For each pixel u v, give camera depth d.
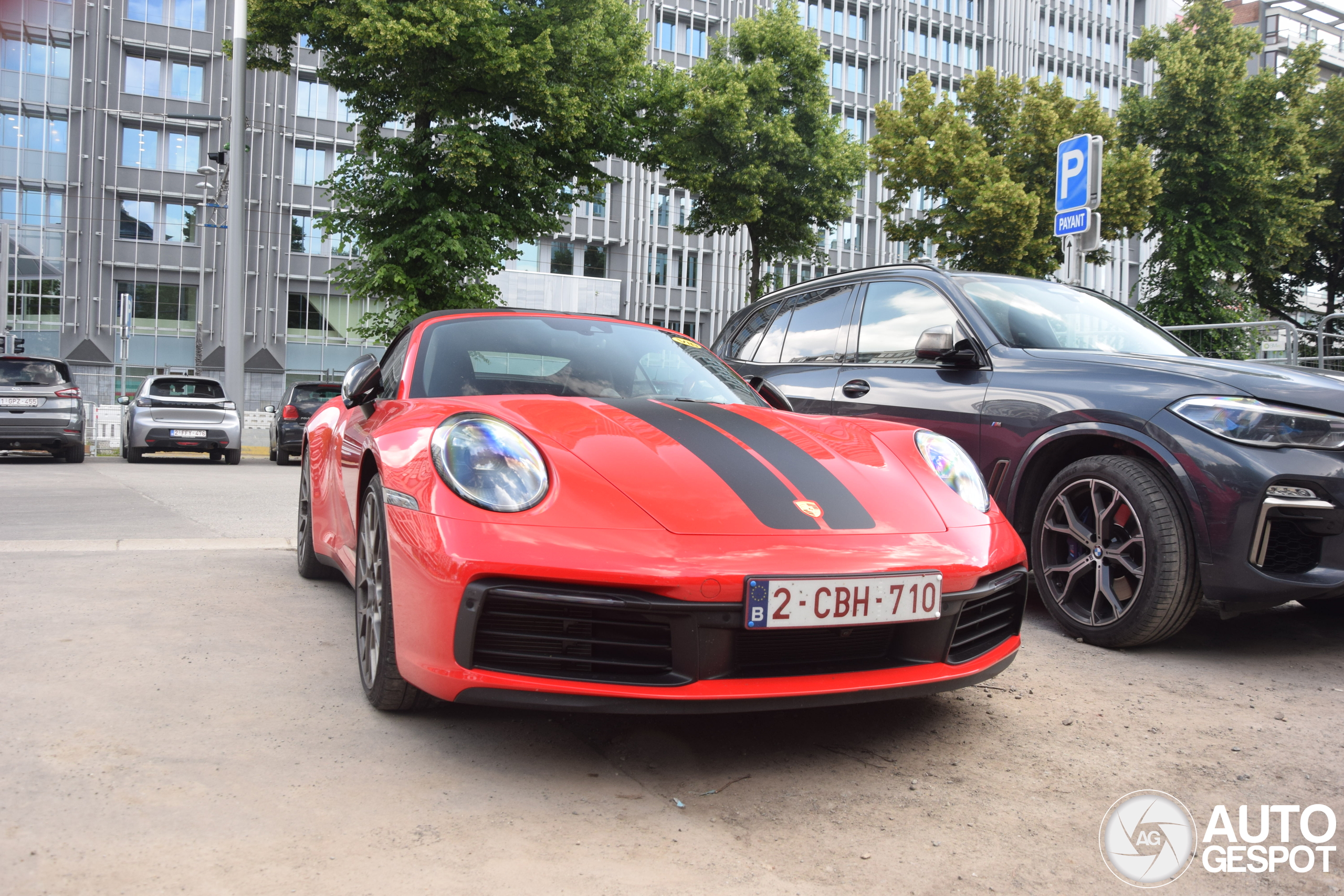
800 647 2.01
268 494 8.21
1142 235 23.42
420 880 1.49
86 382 33.50
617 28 17.22
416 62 14.63
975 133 20.86
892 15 44.97
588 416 2.44
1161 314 22.52
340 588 3.80
